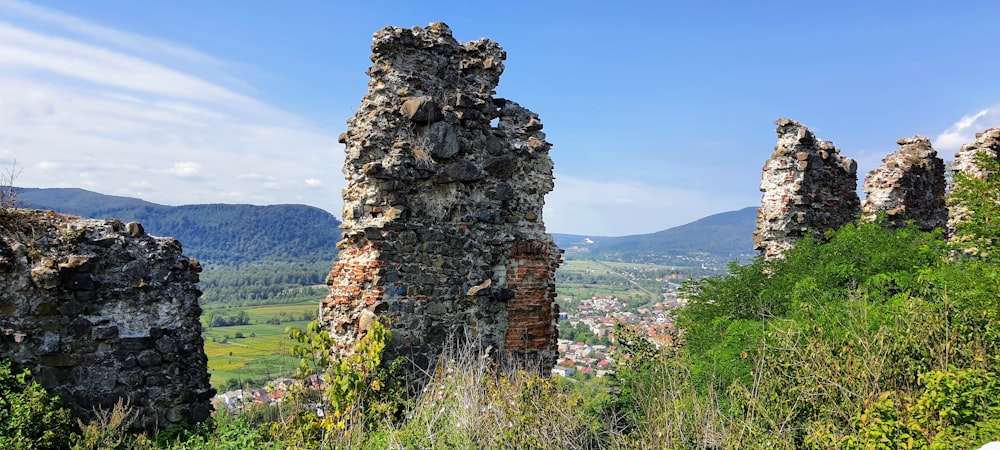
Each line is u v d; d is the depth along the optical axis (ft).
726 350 26.99
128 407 26.45
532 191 36.42
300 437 24.66
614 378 33.81
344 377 25.94
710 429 21.24
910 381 21.50
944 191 53.57
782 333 24.49
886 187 49.73
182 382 27.96
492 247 34.30
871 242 33.68
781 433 20.48
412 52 32.42
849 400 20.79
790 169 43.52
